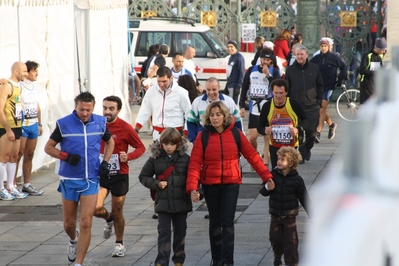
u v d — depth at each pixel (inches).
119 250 714.8
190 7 2241.6
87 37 1390.3
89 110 652.1
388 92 173.9
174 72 1256.2
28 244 774.5
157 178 636.7
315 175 1136.2
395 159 159.3
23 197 1016.2
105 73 1485.0
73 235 686.5
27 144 1027.9
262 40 1787.6
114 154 705.0
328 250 155.3
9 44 1051.9
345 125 167.0
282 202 614.2
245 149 644.7
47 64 1220.5
